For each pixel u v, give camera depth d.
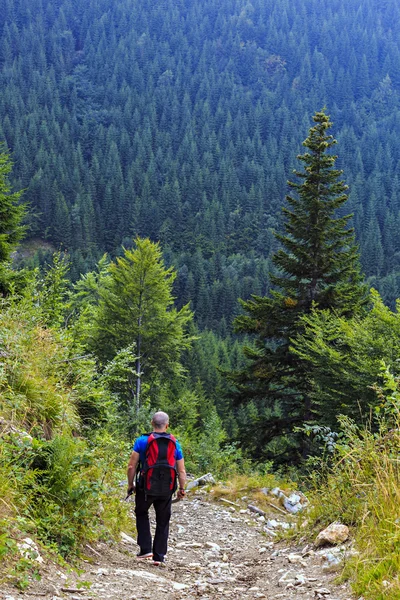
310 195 20.61
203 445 20.39
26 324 9.37
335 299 20.22
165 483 5.91
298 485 13.73
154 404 28.77
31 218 168.12
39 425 7.08
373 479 6.04
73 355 10.20
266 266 152.25
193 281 140.88
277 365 20.64
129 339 26.80
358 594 4.38
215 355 83.56
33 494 5.60
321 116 21.05
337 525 6.32
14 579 4.17
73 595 4.31
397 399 6.46
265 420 20.44
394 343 15.77
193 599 4.96
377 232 182.38
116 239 193.12
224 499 11.84
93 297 31.95
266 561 6.70
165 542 6.17
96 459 7.45
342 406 15.17
